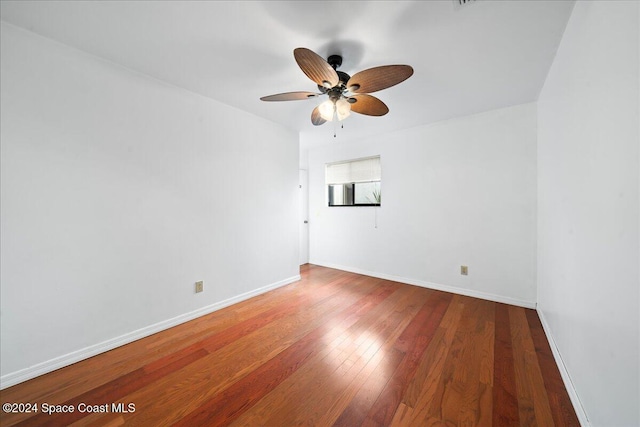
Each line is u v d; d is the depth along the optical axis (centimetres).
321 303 281
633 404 83
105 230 188
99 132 183
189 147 238
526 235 264
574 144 142
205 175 251
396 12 136
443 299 291
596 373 111
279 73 204
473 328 220
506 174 275
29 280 157
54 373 162
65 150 169
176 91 227
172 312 227
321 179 455
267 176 318
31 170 157
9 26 148
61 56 166
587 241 123
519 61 185
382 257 379
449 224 316
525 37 158
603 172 106
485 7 133
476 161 294
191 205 240
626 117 89
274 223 329
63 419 128
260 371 164
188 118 236
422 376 158
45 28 152
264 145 313
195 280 244
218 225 264
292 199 357
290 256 355
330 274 402
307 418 128
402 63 187
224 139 268
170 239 225
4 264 149
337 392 145
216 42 164
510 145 272
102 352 185
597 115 111
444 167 318
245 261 293
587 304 122
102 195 186
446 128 315
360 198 409
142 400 140
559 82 170
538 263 252
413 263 348
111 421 127
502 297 279
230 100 258
